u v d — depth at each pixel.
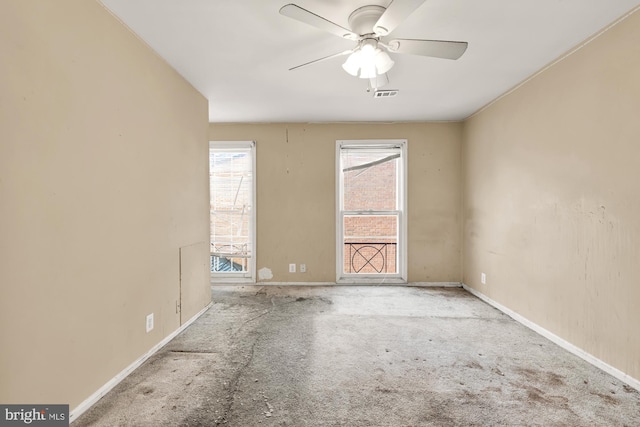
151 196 2.39
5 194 1.33
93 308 1.81
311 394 1.92
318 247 4.47
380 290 4.21
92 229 1.80
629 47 1.97
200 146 3.27
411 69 2.78
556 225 2.61
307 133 4.45
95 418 1.69
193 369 2.21
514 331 2.88
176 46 2.37
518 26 2.12
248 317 3.22
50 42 1.53
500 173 3.44
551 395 1.91
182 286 2.87
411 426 1.64
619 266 2.05
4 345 1.33
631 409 1.77
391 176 4.55
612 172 2.09
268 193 4.46
